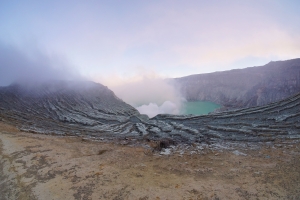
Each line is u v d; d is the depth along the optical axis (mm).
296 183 16094
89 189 16266
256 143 34000
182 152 29391
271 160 22672
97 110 98250
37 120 62250
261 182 16750
